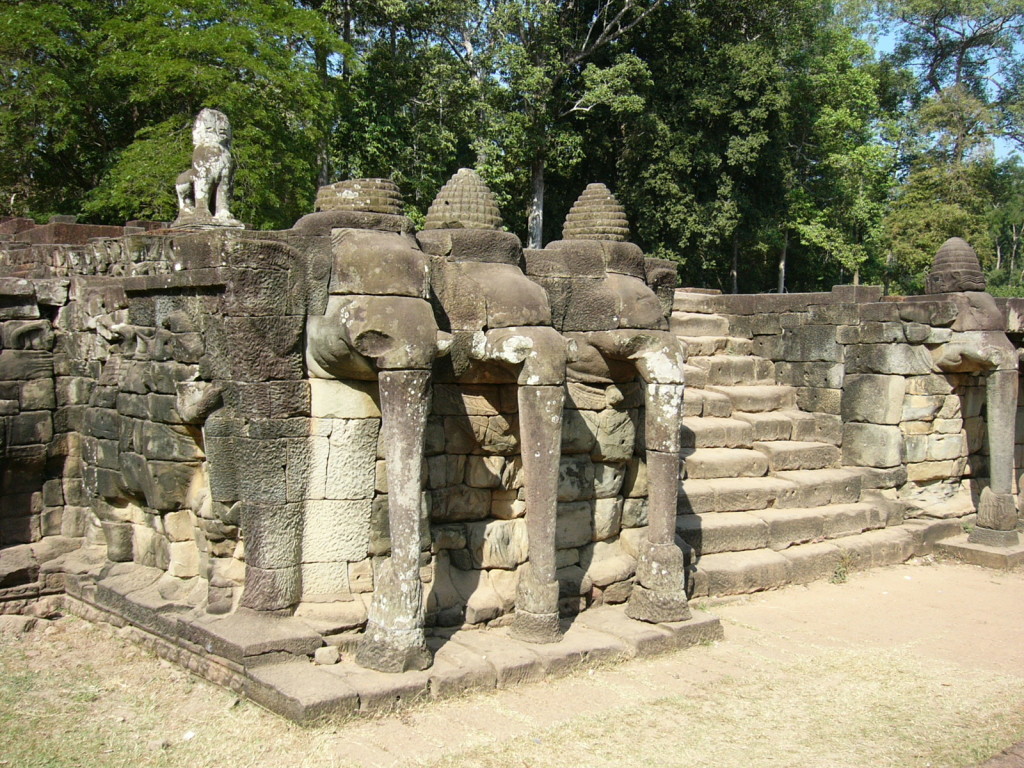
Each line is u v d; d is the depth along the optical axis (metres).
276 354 5.66
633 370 7.09
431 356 5.41
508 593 6.54
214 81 16.34
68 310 7.64
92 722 5.19
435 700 5.35
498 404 6.45
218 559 5.99
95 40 18.17
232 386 5.66
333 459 5.80
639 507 7.50
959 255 10.64
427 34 25.30
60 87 17.48
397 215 5.94
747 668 6.43
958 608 8.38
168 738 4.95
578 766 4.75
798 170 29.77
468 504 6.47
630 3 23.48
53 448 7.54
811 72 30.08
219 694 5.46
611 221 7.15
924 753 5.17
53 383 7.59
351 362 5.54
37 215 19.36
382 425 5.51
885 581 9.30
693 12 26.05
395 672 5.36
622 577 7.21
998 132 32.16
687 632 6.73
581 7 25.50
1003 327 10.58
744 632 7.30
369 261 5.45
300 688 5.06
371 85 22.17
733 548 8.90
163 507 6.28
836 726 5.51
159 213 15.98
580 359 6.84
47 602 7.29
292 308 5.72
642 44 26.17
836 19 35.50
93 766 4.62
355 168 21.53
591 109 24.69
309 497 5.79
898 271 33.41
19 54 18.05
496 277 6.20
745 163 25.14
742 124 24.91
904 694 6.12
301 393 5.75
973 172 29.78
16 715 5.30
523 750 4.88
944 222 28.39
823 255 32.22
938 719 5.70
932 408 10.80
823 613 8.05
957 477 11.27
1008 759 5.09
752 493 9.53
